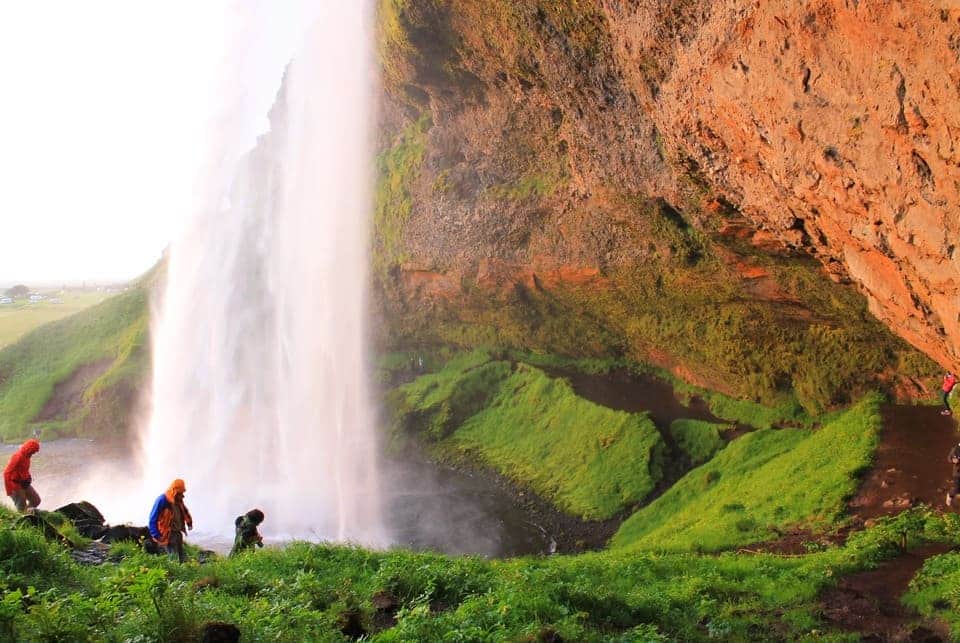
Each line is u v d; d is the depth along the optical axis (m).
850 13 12.51
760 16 15.18
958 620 12.15
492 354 49.59
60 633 7.53
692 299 33.88
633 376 42.31
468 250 44.16
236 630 8.32
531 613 10.90
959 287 12.14
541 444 39.72
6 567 9.88
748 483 26.86
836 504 21.17
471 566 14.31
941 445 23.33
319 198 50.69
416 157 48.09
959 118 10.80
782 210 18.20
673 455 33.62
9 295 137.88
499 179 42.72
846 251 16.70
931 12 10.75
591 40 26.12
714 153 20.02
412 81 42.06
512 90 36.72
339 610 10.55
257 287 52.34
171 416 51.06
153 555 12.94
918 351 26.78
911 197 12.60
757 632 12.39
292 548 14.84
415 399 47.94
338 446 45.84
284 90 54.25
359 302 51.38
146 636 8.00
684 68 18.95
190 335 53.44
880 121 12.61
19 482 15.00
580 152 32.72
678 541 22.34
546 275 40.25
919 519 18.16
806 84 14.44
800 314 29.66
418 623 9.82
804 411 31.50
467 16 33.19
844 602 13.98
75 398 62.22
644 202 29.62
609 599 12.50
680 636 11.80
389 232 50.38
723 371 34.78
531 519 33.34
